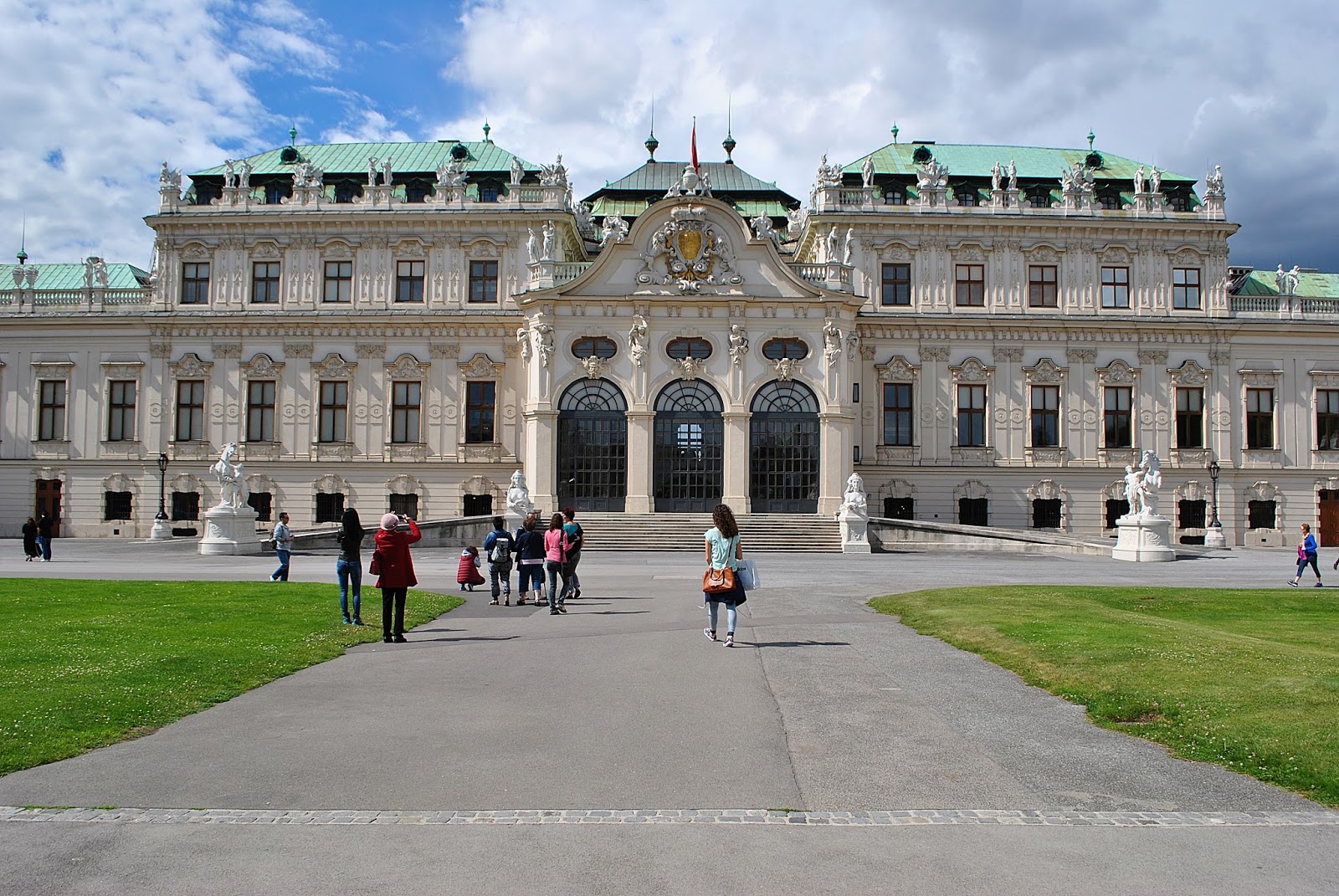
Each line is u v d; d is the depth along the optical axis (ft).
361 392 217.56
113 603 82.58
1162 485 220.84
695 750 40.14
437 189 218.59
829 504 193.98
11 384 223.51
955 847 29.73
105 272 225.76
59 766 37.58
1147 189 224.53
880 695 50.75
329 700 49.39
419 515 215.92
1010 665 57.88
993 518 218.79
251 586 97.66
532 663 60.03
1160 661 54.70
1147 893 26.61
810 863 28.43
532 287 201.05
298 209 218.59
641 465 193.36
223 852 29.14
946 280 221.05
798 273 202.28
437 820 31.83
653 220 198.18
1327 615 85.87
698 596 98.84
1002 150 242.58
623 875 27.55
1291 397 223.30
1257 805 33.78
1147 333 220.64
